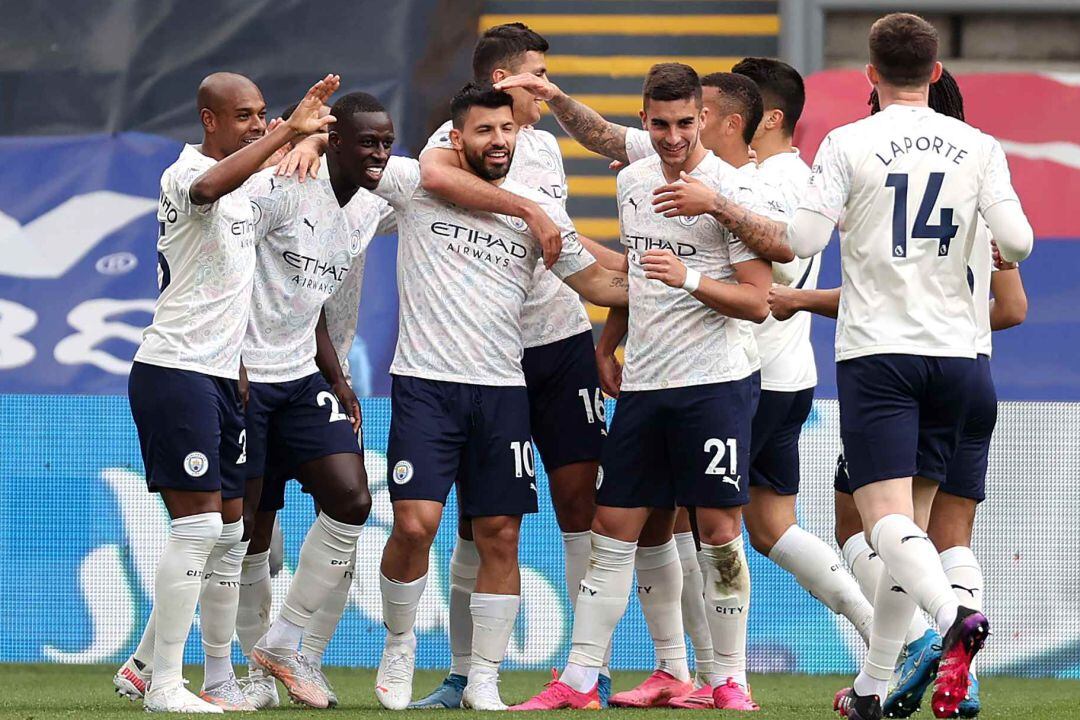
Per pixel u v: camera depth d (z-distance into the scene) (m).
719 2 33.50
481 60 17.81
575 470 17.67
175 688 15.69
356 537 16.66
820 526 22.03
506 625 16.58
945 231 13.61
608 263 18.00
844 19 33.19
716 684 16.61
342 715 15.42
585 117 18.59
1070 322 26.31
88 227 28.12
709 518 16.17
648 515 16.47
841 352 13.87
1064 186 29.14
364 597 21.94
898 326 13.59
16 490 22.42
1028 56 33.31
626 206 16.38
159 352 15.38
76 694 18.98
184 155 15.56
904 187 13.62
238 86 15.95
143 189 28.48
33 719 14.91
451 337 16.28
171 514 15.55
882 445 13.59
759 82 18.05
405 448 16.22
